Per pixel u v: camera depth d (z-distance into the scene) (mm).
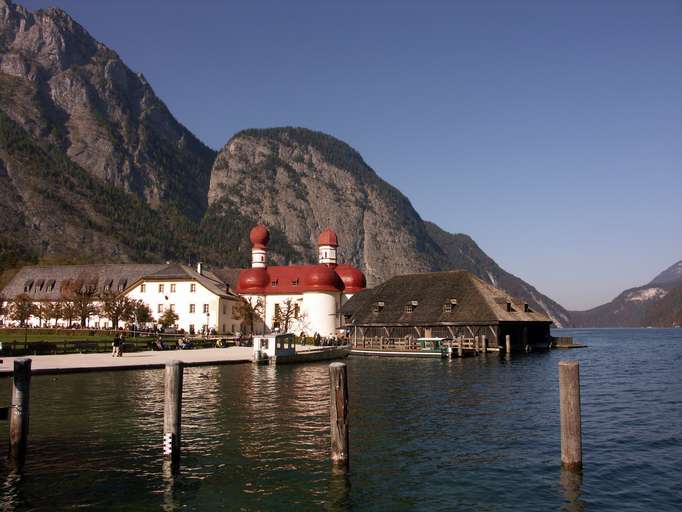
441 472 20703
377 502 17891
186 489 19016
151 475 20391
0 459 22141
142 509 17391
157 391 39375
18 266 172000
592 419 30547
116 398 36438
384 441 25219
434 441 25188
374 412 32375
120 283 129000
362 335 93188
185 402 35781
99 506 17625
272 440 25188
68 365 51938
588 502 17906
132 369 52625
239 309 120562
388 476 20234
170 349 76438
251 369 58094
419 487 19156
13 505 17672
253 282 128250
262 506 17594
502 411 32531
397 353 77938
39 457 22609
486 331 84750
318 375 52281
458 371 56812
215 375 52031
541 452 23250
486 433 26734
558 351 94688
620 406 34750
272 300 127438
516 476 20250
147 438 25672
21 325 113250
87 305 114125
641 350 102000
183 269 121688
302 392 40281
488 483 19547
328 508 17453
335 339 99875
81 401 35312
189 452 23266
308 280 119875
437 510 17266
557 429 27469
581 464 20859
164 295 118500
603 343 141125
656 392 41062
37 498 18250
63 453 23172
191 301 117562
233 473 20562
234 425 28453
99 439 25500
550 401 36125
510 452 23281
